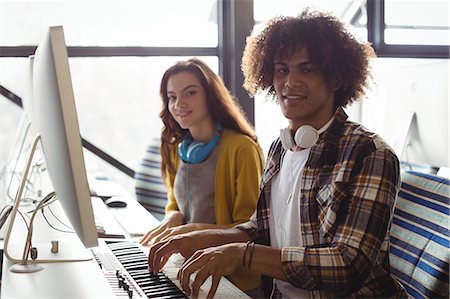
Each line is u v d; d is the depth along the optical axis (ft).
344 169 4.08
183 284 3.88
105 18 10.46
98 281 4.00
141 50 10.62
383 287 4.16
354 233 3.86
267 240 4.97
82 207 3.10
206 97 6.85
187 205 6.82
